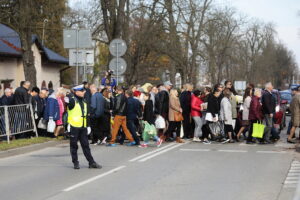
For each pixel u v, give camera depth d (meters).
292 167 10.06
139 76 29.08
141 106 15.63
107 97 14.51
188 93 16.05
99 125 14.42
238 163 10.58
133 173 9.25
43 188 7.87
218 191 7.56
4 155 11.97
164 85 16.33
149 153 12.30
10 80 29.11
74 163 9.89
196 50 35.25
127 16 23.11
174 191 7.56
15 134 14.19
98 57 41.44
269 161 10.93
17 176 9.10
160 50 27.56
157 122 14.55
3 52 26.77
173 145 14.20
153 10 23.88
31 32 18.69
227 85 15.48
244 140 15.82
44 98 15.26
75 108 9.85
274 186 8.00
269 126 14.63
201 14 33.44
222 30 46.81
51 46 44.91
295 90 15.22
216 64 50.56
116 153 12.34
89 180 8.54
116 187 7.89
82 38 16.50
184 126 16.12
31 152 12.89
